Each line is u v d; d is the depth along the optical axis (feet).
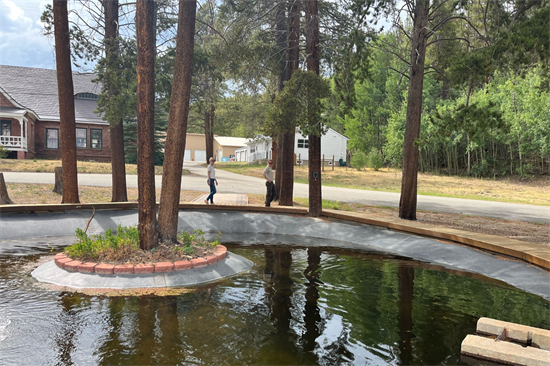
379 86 157.07
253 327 13.70
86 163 91.91
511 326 13.74
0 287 17.19
